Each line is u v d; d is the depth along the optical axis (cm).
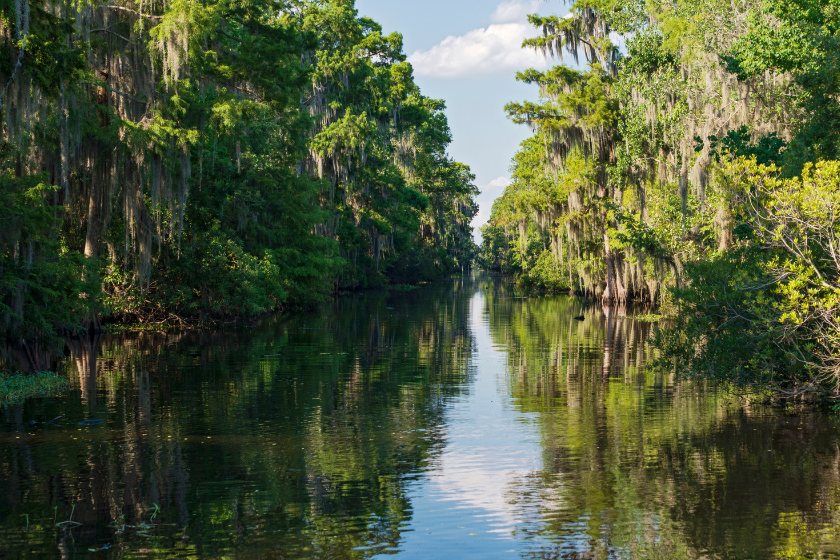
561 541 809
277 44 3141
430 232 9469
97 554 779
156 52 2553
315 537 828
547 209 5028
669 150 3628
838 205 1292
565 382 1880
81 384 1817
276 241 4372
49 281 2038
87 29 2298
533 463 1122
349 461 1139
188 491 990
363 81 5678
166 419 1429
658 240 3547
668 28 3200
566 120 4562
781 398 1514
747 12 2361
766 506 902
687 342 1653
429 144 8506
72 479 1035
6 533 839
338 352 2516
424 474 1071
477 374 2027
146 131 2514
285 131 4188
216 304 3422
